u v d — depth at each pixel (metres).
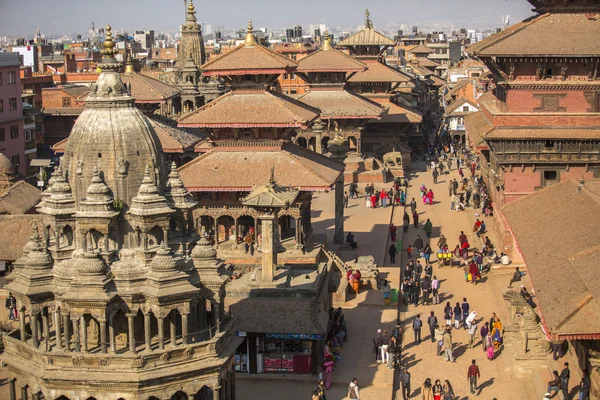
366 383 56.91
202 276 46.78
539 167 87.88
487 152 110.94
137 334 45.97
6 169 100.75
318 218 107.31
